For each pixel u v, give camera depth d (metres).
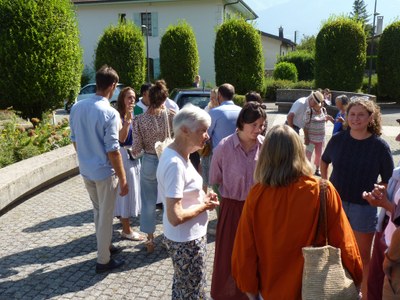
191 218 2.60
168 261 4.17
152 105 4.12
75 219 5.33
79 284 3.71
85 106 3.60
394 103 22.94
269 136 2.12
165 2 28.55
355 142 3.33
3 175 5.74
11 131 7.71
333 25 21.33
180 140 2.63
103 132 3.57
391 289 2.12
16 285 3.69
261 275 2.19
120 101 4.58
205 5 28.25
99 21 29.67
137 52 22.02
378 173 3.31
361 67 21.48
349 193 3.35
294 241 2.06
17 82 9.45
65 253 4.34
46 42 9.49
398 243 2.08
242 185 3.13
